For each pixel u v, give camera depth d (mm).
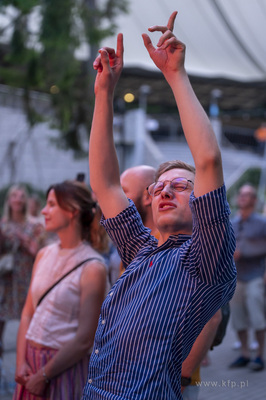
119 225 2020
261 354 5949
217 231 1622
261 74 20859
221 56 18797
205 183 1659
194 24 15906
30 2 9125
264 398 4867
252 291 6027
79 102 12164
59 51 11062
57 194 2963
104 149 2041
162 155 24172
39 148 19141
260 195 22906
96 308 2742
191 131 1697
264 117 36781
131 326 1706
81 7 10914
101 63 2020
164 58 1805
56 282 2838
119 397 1660
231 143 30953
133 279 1815
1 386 5133
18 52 11102
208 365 5926
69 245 2975
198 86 28594
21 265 5762
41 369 2674
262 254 6172
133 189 2760
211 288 1691
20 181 18266
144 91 27188
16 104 18438
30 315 3008
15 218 5934
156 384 1640
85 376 2707
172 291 1706
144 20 15492
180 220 1819
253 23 15227
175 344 1685
